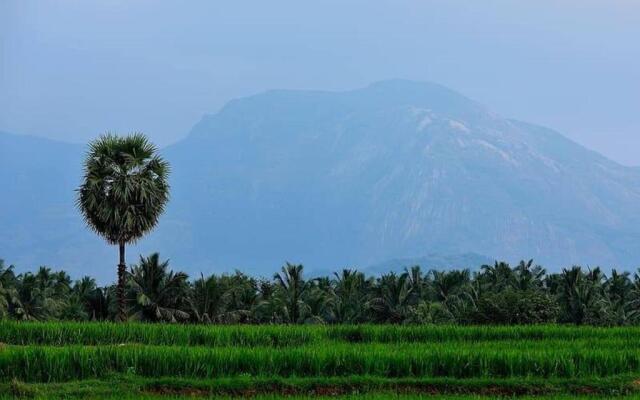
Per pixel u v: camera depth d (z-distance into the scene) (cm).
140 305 12644
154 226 11394
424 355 7244
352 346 7950
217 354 7019
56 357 6712
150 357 6900
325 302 15350
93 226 11306
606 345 8775
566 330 10075
